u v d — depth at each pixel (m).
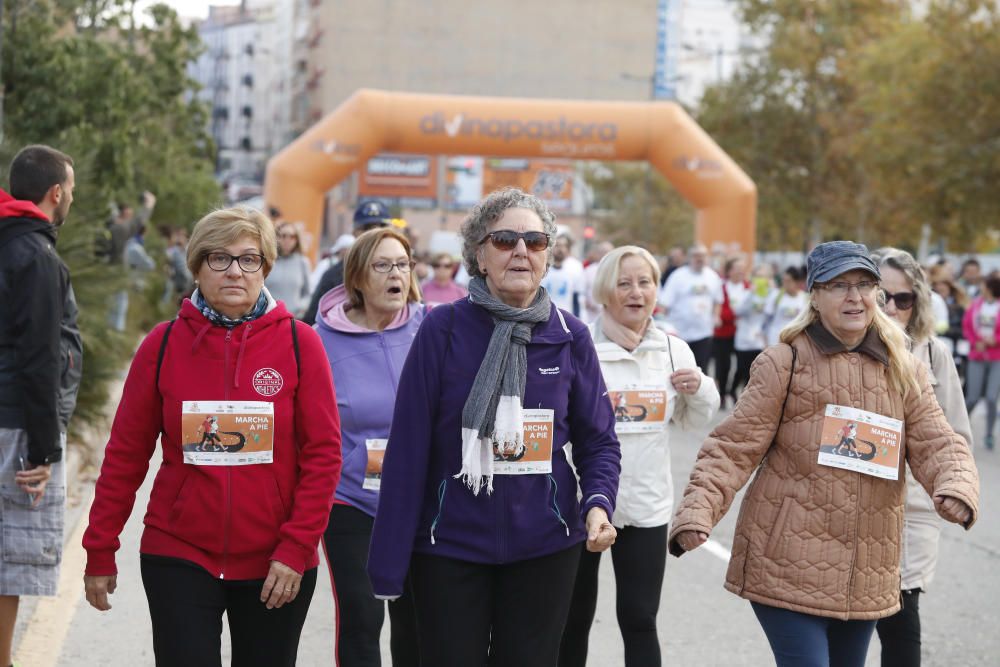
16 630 6.44
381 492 3.99
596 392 4.14
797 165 48.44
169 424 4.00
